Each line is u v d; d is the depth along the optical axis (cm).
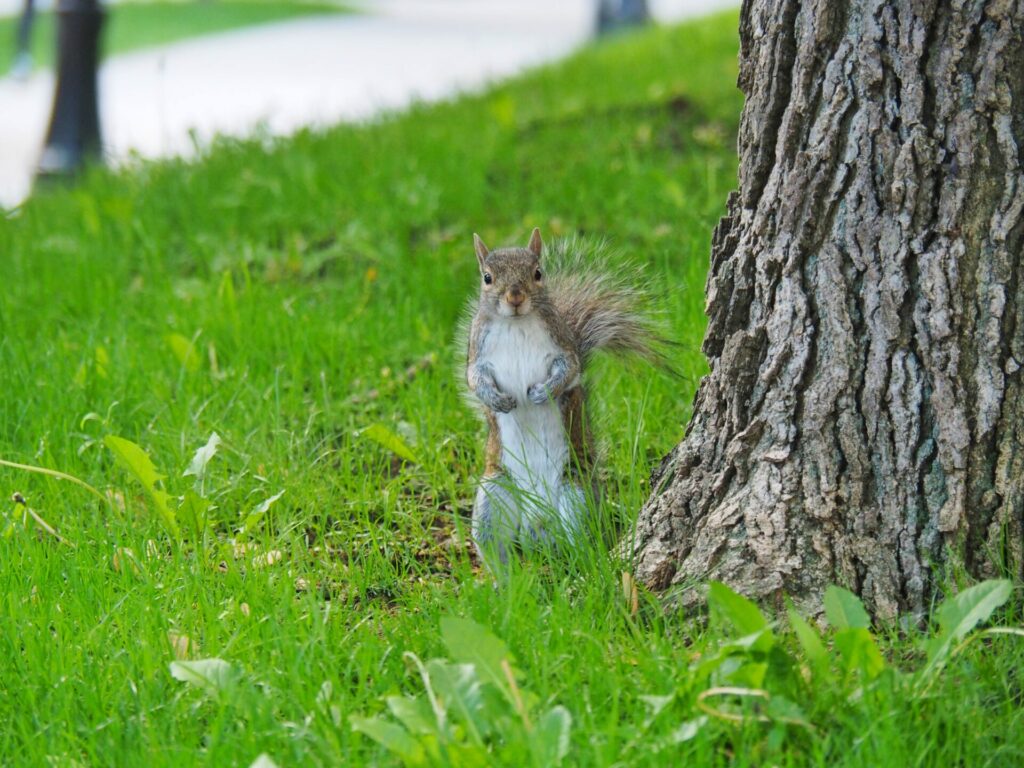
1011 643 632
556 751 536
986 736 570
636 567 740
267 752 580
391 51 4244
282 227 1441
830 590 618
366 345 1123
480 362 825
